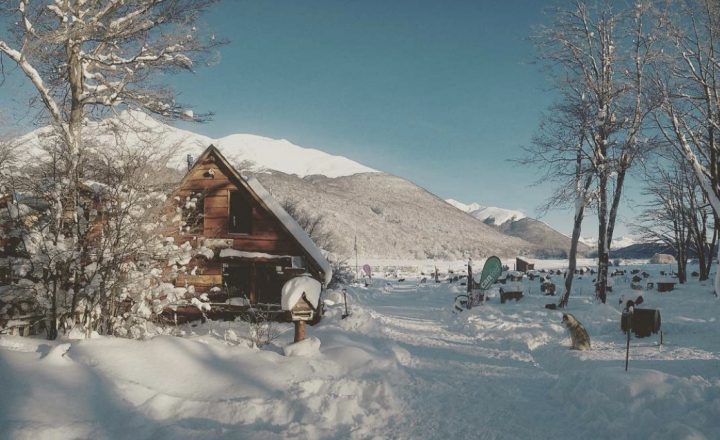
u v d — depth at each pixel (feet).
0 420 15.08
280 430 17.92
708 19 57.88
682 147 62.49
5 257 28.40
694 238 123.54
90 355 21.56
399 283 179.22
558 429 19.88
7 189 27.30
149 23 36.01
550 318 57.47
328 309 59.93
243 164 53.72
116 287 30.04
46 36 31.35
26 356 20.01
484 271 72.33
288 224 51.52
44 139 29.45
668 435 16.90
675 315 55.42
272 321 49.96
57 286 28.55
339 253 123.13
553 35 74.43
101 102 35.81
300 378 23.71
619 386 21.83
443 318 63.93
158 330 33.55
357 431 18.78
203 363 23.58
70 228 29.17
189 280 51.19
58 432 15.03
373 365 28.17
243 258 50.93
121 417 17.40
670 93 62.95
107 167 29.84
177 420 17.97
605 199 72.84
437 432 19.38
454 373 29.96
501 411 22.13
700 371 27.89
